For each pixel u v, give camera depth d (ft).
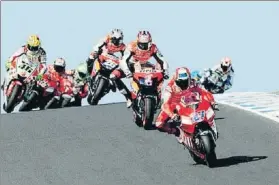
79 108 199.52
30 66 203.00
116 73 200.44
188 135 132.57
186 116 131.54
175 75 135.03
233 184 123.24
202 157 133.59
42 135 163.43
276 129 165.89
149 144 153.89
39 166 138.92
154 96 167.12
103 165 138.51
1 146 154.30
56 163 140.67
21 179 130.72
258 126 169.17
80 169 136.15
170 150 148.66
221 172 130.62
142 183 126.21
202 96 132.77
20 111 211.00
